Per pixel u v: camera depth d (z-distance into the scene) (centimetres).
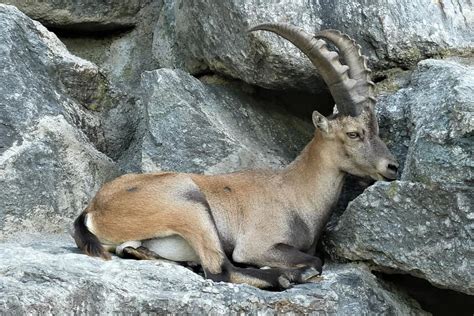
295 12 1852
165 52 2209
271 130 1998
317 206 1725
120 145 2127
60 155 1872
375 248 1638
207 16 1938
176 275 1512
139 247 1623
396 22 1855
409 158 1644
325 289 1534
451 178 1533
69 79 2027
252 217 1695
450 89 1641
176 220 1598
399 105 1792
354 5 1866
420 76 1789
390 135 1791
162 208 1603
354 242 1670
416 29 1855
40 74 1947
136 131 2148
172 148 1889
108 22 2306
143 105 2080
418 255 1583
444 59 1861
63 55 2027
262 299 1479
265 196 1716
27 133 1833
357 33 1866
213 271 1578
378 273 1706
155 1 2348
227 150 1881
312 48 1691
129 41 2344
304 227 1712
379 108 1817
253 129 1973
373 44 1864
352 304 1584
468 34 1884
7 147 1798
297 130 2044
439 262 1559
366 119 1703
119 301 1440
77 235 1627
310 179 1727
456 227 1535
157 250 1630
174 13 2206
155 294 1460
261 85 1931
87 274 1453
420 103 1717
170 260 1634
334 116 1722
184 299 1457
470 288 1532
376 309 1620
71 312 1383
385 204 1616
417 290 1758
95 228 1639
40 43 1986
